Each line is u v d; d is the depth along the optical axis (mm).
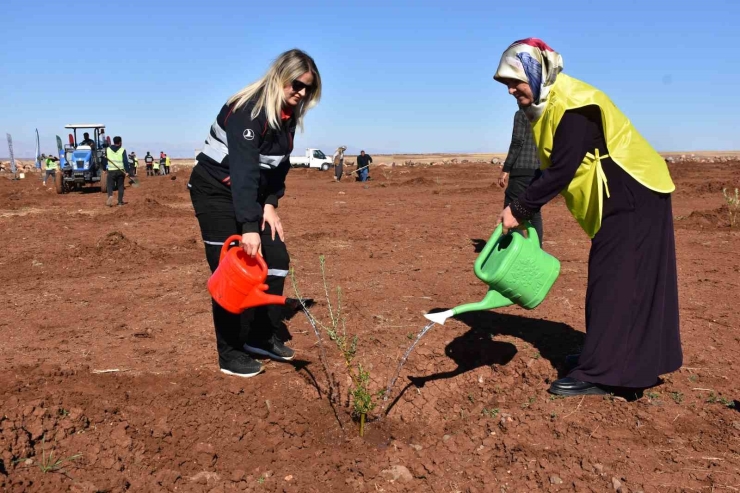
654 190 3463
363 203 15484
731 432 3326
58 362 4273
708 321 5027
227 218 3828
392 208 14070
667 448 3197
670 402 3664
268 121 3559
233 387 3916
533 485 2945
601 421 3457
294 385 3975
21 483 2828
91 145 21172
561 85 3416
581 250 8070
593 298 3617
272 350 4293
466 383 4109
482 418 3590
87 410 3504
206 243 3916
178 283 6434
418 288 6109
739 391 3795
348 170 39375
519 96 3475
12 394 3660
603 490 2887
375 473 3088
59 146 20672
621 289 3514
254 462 3182
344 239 9156
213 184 3770
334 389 3867
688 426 3404
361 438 3424
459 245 8570
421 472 3111
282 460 3199
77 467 3021
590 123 3406
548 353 4379
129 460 3141
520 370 4172
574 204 3609
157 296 5953
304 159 45094
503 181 7371
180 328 4988
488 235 9477
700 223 9984
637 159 3455
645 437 3299
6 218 12195
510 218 3564
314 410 3717
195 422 3506
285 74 3514
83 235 9773
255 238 3521
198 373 4105
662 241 3527
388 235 9523
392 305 5527
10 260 7605
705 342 4574
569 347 4477
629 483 2926
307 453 3266
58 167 20125
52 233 10008
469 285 6215
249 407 3693
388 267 7090
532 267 3480
